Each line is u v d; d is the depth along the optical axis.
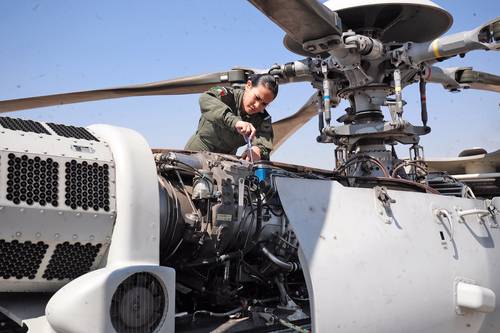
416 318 3.72
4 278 2.56
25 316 2.63
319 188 3.63
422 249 3.94
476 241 4.49
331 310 3.22
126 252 2.72
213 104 4.33
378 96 5.62
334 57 5.42
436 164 7.76
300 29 4.35
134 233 2.76
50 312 2.49
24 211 2.50
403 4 5.43
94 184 2.75
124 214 2.76
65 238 2.62
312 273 3.23
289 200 3.43
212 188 3.32
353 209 3.71
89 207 2.69
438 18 5.89
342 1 5.49
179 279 3.49
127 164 2.85
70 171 2.70
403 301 3.65
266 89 4.45
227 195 3.38
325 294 3.23
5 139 2.60
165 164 3.35
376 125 5.42
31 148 2.63
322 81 5.81
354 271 3.43
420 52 5.27
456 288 4.07
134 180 2.83
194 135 4.65
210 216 3.33
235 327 3.33
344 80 5.78
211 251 3.41
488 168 7.61
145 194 2.85
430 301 3.84
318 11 4.11
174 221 3.26
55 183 2.63
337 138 5.76
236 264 3.58
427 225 4.13
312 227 3.41
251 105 4.52
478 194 7.59
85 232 2.68
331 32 4.43
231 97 4.57
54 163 2.66
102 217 2.72
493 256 4.58
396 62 5.36
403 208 4.05
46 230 2.56
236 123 4.06
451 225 4.29
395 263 3.69
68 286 2.56
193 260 3.43
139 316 2.68
